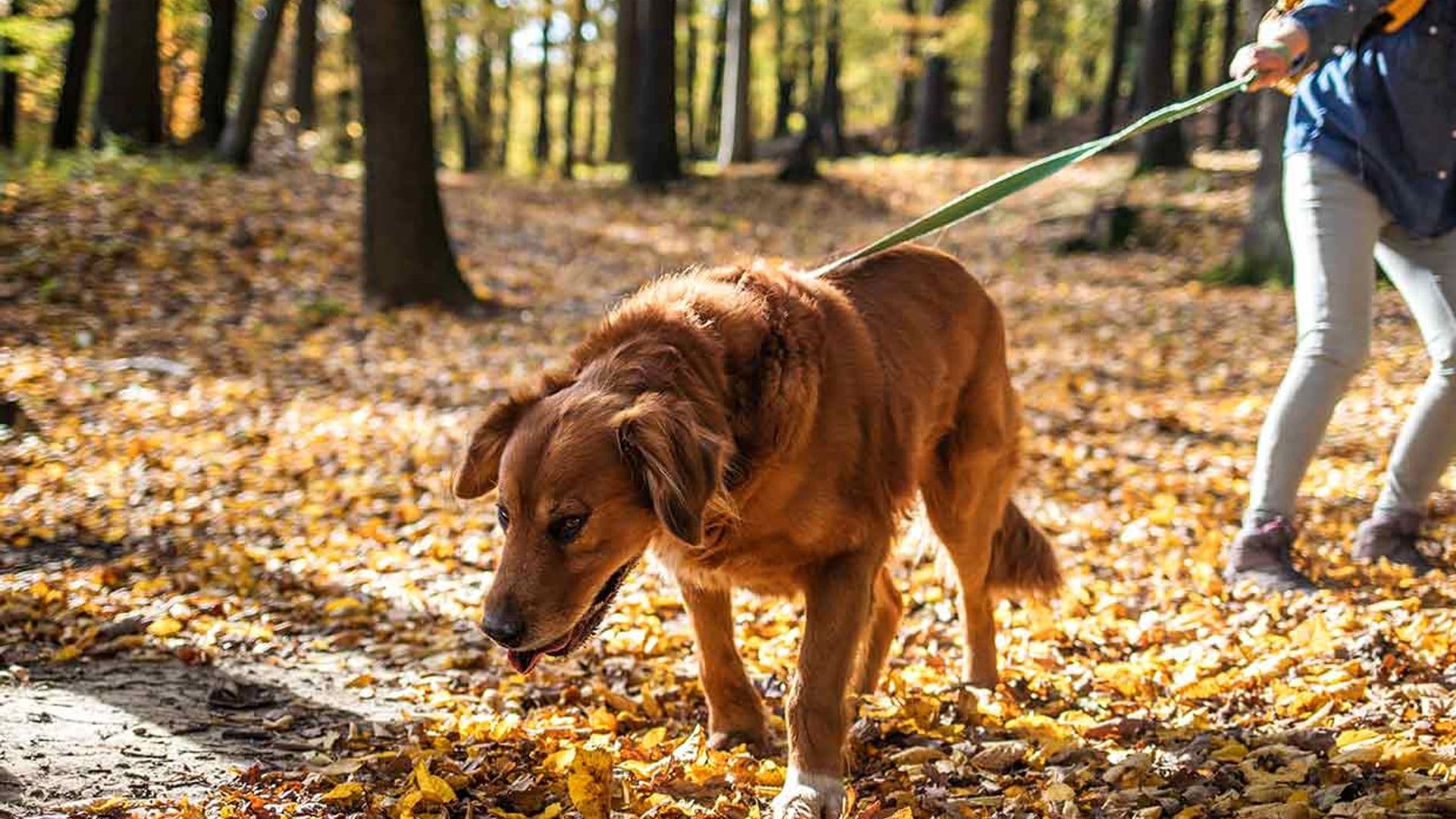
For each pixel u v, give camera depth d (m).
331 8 31.98
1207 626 4.70
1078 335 11.99
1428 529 5.74
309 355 10.33
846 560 3.39
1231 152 26.19
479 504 6.73
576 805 3.13
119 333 10.45
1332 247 4.89
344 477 7.27
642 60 23.56
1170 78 22.00
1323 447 7.56
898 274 3.99
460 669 4.57
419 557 6.01
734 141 29.50
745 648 4.76
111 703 4.00
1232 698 3.96
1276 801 3.10
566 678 4.44
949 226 3.84
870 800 3.34
